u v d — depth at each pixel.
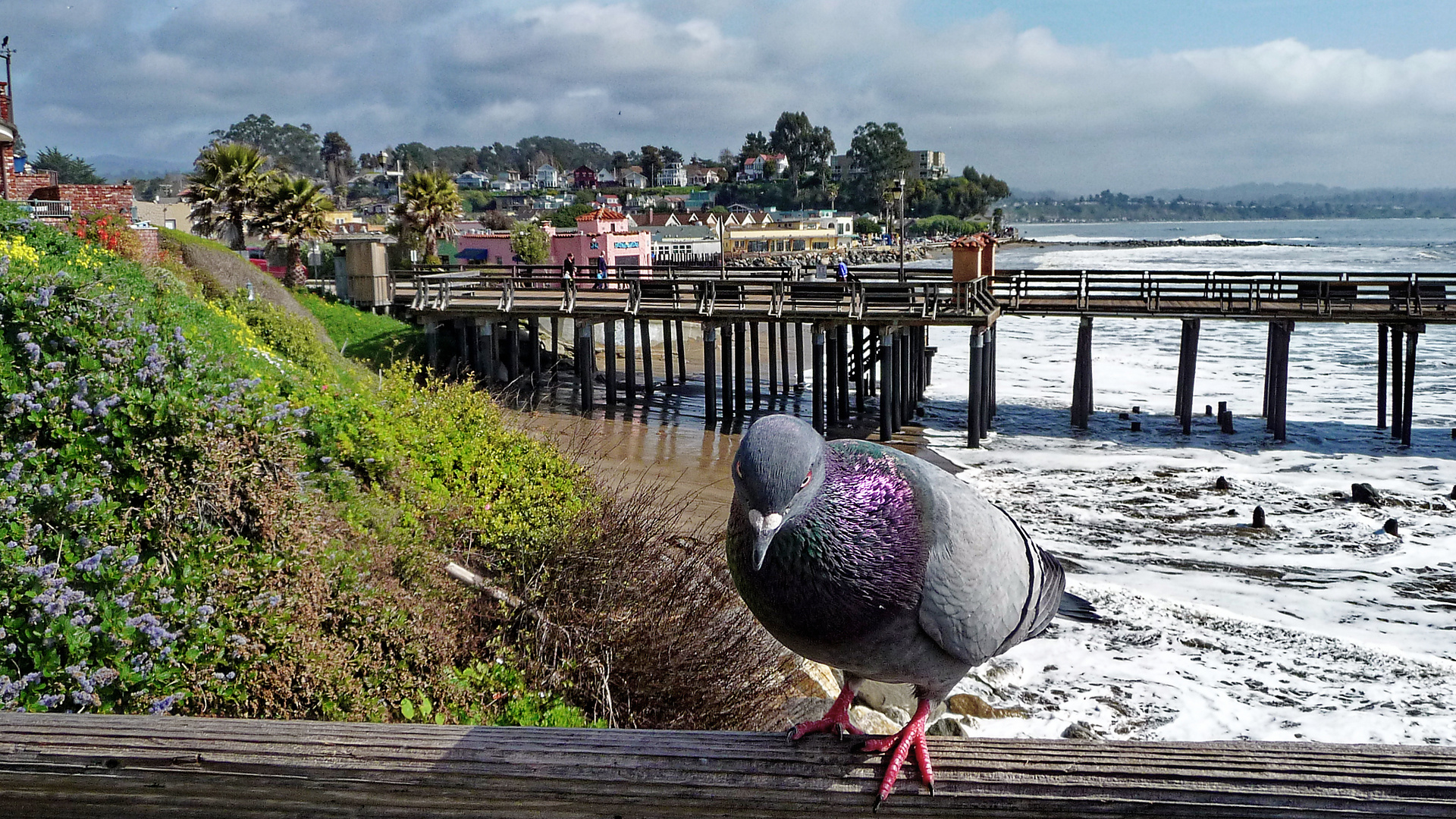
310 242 32.94
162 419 5.75
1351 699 9.11
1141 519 15.20
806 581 1.85
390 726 1.86
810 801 1.75
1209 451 19.89
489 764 1.75
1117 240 181.00
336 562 6.02
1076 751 1.72
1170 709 8.95
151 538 5.33
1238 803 1.62
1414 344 20.19
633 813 1.77
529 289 28.08
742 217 105.06
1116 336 37.28
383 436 8.19
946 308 21.58
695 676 6.63
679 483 15.43
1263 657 9.98
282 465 6.29
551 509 7.78
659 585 7.04
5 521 4.79
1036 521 15.18
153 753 1.78
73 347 6.28
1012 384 28.06
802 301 23.81
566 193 193.38
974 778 1.70
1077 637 10.36
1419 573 12.56
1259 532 14.41
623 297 28.22
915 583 1.90
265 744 1.79
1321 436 21.00
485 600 6.94
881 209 149.25
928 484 2.02
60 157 88.38
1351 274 21.11
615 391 25.11
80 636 4.41
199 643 4.92
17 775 1.79
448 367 25.41
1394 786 1.58
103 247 16.59
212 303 17.42
